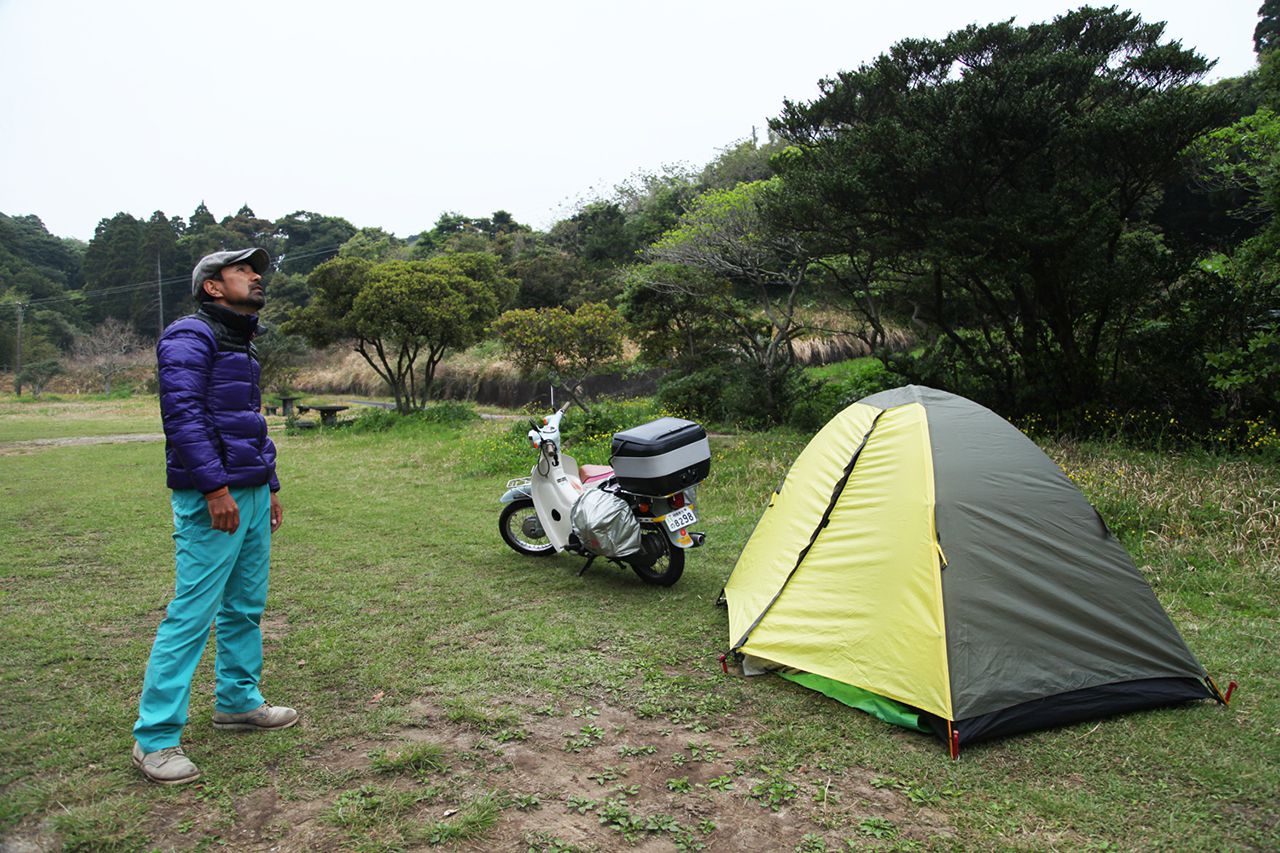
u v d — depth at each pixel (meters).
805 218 9.27
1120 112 7.78
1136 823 2.37
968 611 3.09
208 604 2.68
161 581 5.17
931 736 2.96
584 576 5.25
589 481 5.39
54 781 2.58
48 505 8.11
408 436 14.72
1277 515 5.43
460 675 3.55
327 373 33.34
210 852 2.22
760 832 2.35
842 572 3.48
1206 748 2.80
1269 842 2.26
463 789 2.59
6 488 9.34
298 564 5.62
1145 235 9.58
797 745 2.89
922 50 8.99
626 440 4.85
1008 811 2.45
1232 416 8.38
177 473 2.63
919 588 3.18
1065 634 3.13
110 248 57.19
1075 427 8.90
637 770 2.72
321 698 3.31
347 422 17.55
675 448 4.82
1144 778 2.63
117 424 20.30
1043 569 3.21
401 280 16.58
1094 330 9.15
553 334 12.90
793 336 14.02
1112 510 5.88
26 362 47.50
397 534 6.62
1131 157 8.04
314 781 2.63
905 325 14.20
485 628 4.22
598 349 13.28
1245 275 8.29
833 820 2.41
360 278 17.30
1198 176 11.63
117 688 3.39
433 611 4.51
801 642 3.45
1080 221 7.76
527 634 4.11
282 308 43.31
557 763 2.77
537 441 5.50
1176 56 8.11
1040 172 8.45
